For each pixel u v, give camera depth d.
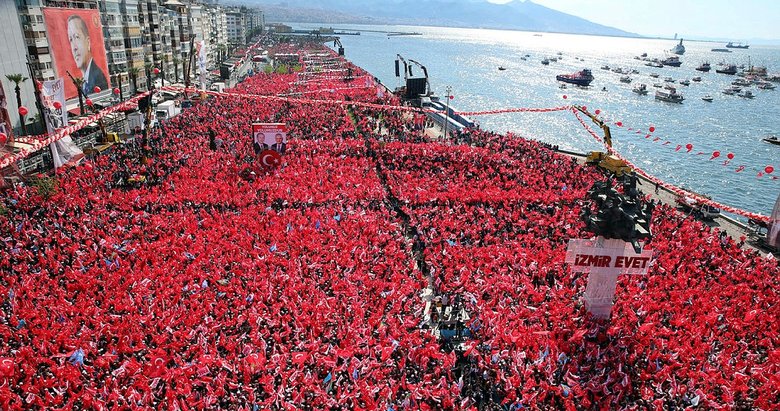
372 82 168.25
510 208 62.16
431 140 94.12
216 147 79.00
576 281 45.19
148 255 46.22
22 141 70.88
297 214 56.25
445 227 54.81
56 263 44.50
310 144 81.88
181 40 177.25
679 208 73.12
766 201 98.62
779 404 32.03
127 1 126.00
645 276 46.94
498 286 43.34
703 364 35.22
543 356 35.38
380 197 63.31
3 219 52.91
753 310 40.03
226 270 45.59
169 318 37.41
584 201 65.44
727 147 136.50
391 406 31.38
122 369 32.88
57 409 29.42
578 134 147.62
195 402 30.62
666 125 161.12
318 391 31.75
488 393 33.81
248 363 33.75
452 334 39.91
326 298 40.97
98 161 71.38
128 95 125.75
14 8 81.44
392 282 43.81
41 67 88.38
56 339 35.09
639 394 33.47
